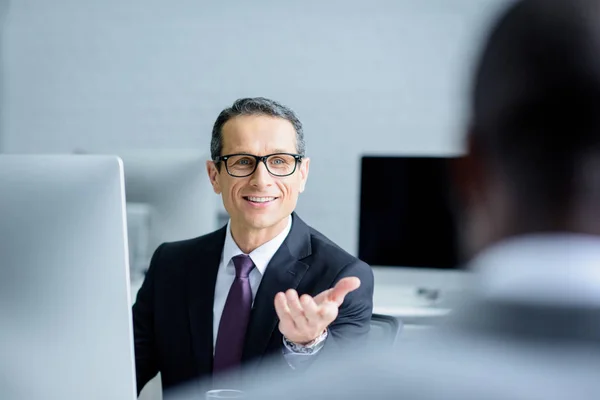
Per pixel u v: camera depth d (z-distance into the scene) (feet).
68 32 16.03
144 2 15.88
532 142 1.31
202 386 4.80
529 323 1.30
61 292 3.58
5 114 16.19
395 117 15.39
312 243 5.10
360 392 1.37
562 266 1.30
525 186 1.32
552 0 1.33
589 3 1.30
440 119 15.29
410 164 10.36
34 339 3.65
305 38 15.57
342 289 3.38
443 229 10.25
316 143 15.53
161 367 5.08
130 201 7.35
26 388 3.71
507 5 1.39
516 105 1.32
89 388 3.65
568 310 1.29
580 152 1.28
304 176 5.07
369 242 10.43
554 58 1.30
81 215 3.52
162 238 7.28
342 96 15.51
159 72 15.90
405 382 1.35
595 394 1.25
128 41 15.94
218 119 5.00
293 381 1.47
